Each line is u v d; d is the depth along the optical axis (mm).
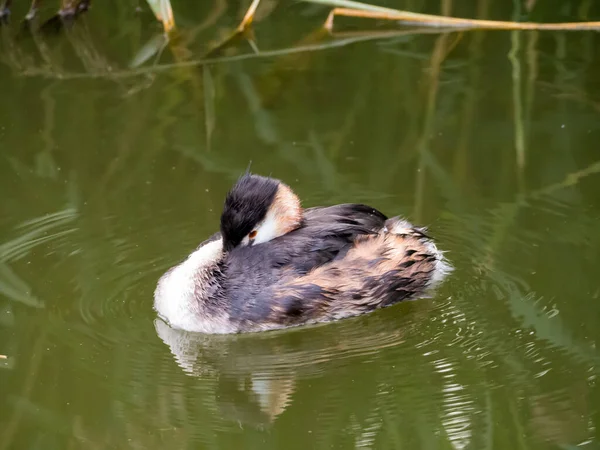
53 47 15664
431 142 13180
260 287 9977
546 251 10945
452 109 13930
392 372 9250
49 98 14281
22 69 15070
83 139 13328
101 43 15734
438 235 11328
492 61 15125
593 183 12180
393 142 13203
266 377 9266
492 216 11648
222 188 12289
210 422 8633
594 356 9281
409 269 10461
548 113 13641
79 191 12266
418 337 9773
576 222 11438
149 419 8656
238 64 15102
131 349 9617
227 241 10352
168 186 12352
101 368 9297
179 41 15664
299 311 9961
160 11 15391
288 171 12531
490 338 9641
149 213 11844
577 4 15836
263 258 10117
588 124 13344
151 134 13438
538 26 15094
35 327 9875
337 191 12180
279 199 10430
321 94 14352
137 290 10547
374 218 10727
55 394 8938
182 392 9023
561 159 12695
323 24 16203
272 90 14438
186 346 9773
